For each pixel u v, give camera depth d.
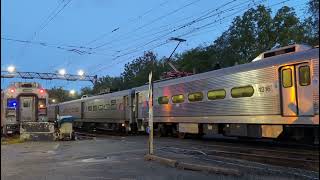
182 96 25.34
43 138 26.55
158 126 28.97
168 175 11.61
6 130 30.34
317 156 14.97
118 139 27.33
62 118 27.16
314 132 16.80
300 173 11.50
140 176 11.62
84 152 18.70
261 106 19.00
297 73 17.27
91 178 11.52
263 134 19.20
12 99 30.48
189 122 24.58
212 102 22.47
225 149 18.30
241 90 20.30
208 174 11.54
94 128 44.50
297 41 41.03
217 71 22.41
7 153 19.14
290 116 17.53
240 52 45.91
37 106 30.92
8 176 12.35
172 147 19.69
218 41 51.31
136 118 32.72
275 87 18.25
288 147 18.94
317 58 16.45
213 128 22.88
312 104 16.56
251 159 14.88
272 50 19.23
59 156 17.48
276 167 12.74
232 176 11.09
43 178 11.75
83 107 46.59
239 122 20.39
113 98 37.94
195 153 16.95
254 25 45.00
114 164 14.23
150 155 15.13
